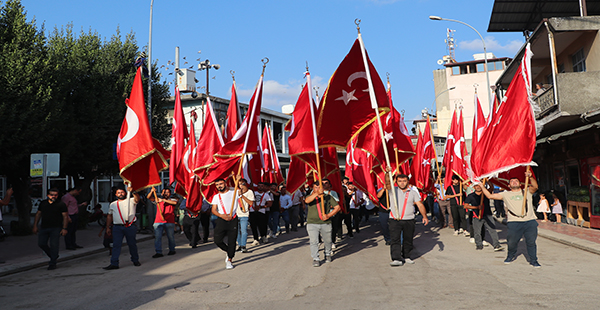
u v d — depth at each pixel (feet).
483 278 24.85
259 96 37.14
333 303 20.11
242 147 38.78
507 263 29.45
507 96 29.94
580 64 60.13
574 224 52.42
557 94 51.93
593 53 55.36
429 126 61.36
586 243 36.58
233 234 31.14
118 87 71.41
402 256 33.06
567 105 51.39
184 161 48.08
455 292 21.52
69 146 62.23
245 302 20.85
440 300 20.02
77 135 65.82
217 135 44.98
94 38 73.56
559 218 55.36
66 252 42.98
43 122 53.57
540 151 67.26
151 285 25.85
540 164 71.51
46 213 33.88
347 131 33.22
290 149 33.17
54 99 56.59
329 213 31.83
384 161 43.34
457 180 47.47
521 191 28.96
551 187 67.00
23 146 52.85
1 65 50.88
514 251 29.17
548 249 35.88
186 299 21.85
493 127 30.35
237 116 48.01
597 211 47.65
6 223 85.51
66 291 25.09
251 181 48.24
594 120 48.55
